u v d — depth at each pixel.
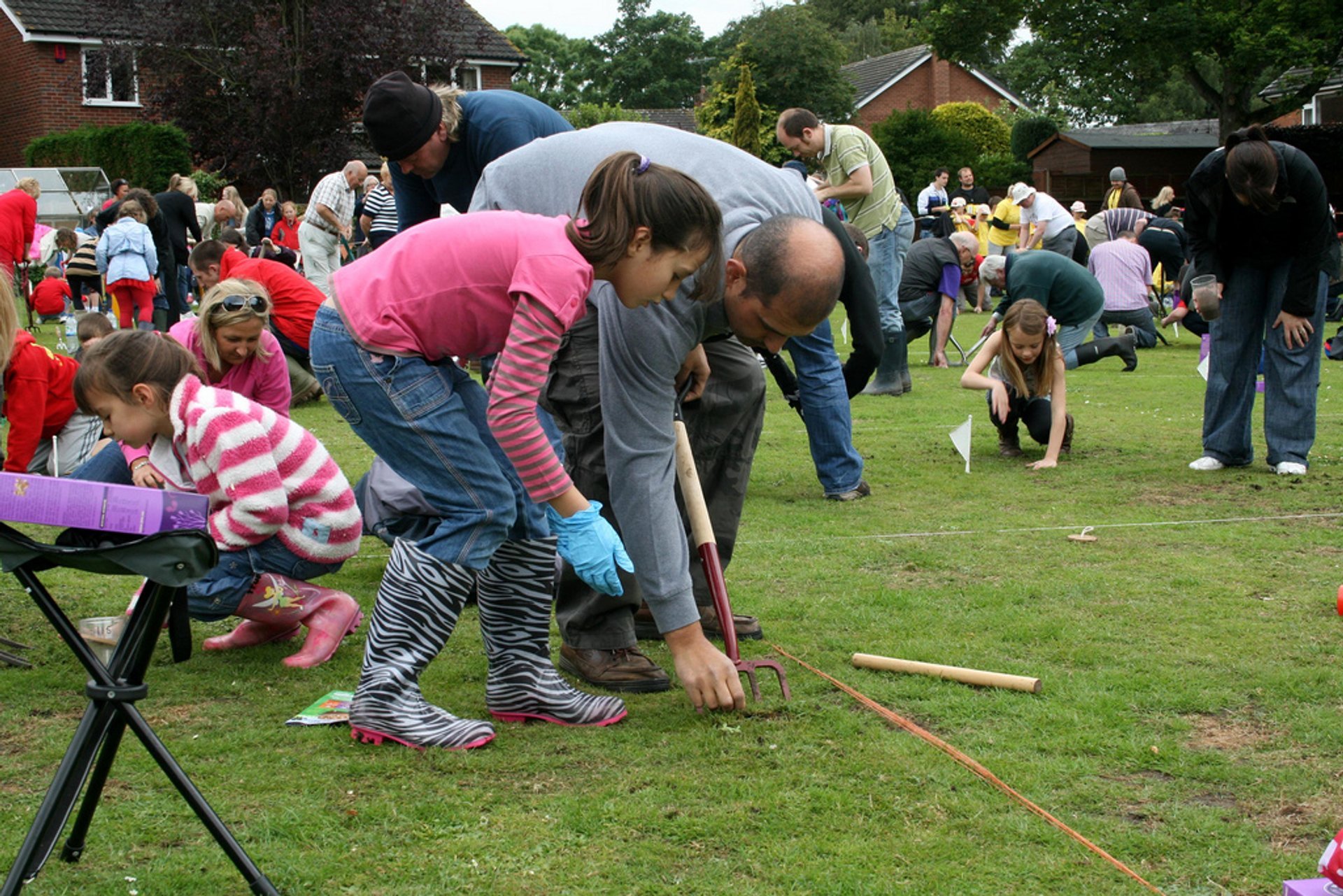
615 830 2.27
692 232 2.36
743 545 4.55
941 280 10.70
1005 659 3.22
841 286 2.57
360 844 2.21
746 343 2.73
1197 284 5.79
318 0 22.34
